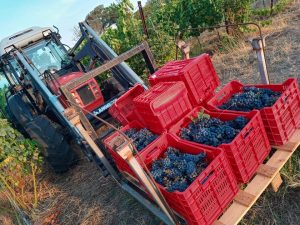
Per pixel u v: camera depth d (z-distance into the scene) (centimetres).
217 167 278
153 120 350
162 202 288
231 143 285
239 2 772
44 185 524
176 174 294
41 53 597
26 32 621
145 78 720
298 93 338
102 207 418
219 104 381
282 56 593
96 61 548
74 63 580
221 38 839
